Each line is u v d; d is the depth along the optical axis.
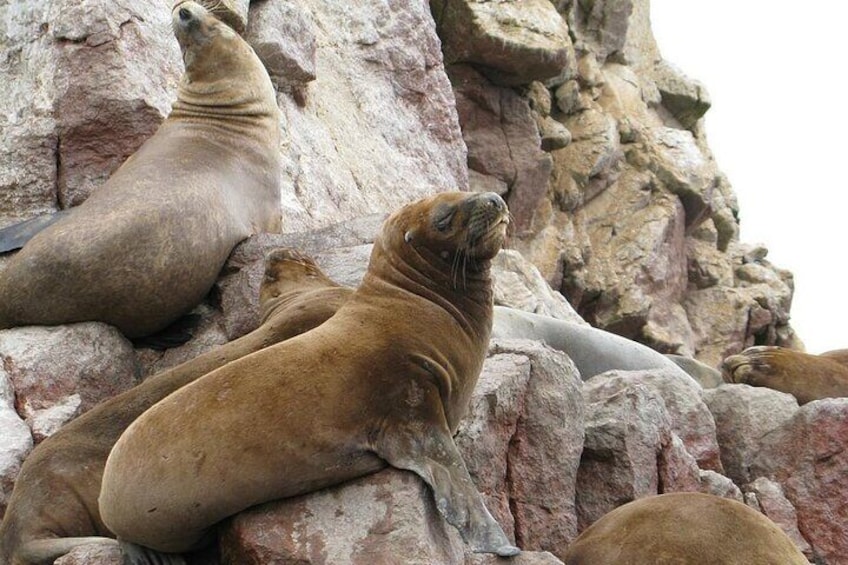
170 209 16.42
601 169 36.50
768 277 37.59
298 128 24.66
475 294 11.70
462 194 11.70
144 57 20.59
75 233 16.05
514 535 13.52
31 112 20.30
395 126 27.48
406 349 11.00
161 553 11.01
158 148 17.92
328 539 10.48
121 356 16.03
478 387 13.46
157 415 10.74
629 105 38.91
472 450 13.05
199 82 18.84
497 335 19.75
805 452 16.31
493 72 35.00
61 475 12.50
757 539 11.17
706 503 11.59
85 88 20.03
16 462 13.91
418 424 10.77
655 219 36.03
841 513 15.88
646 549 11.27
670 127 40.66
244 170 18.23
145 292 16.19
